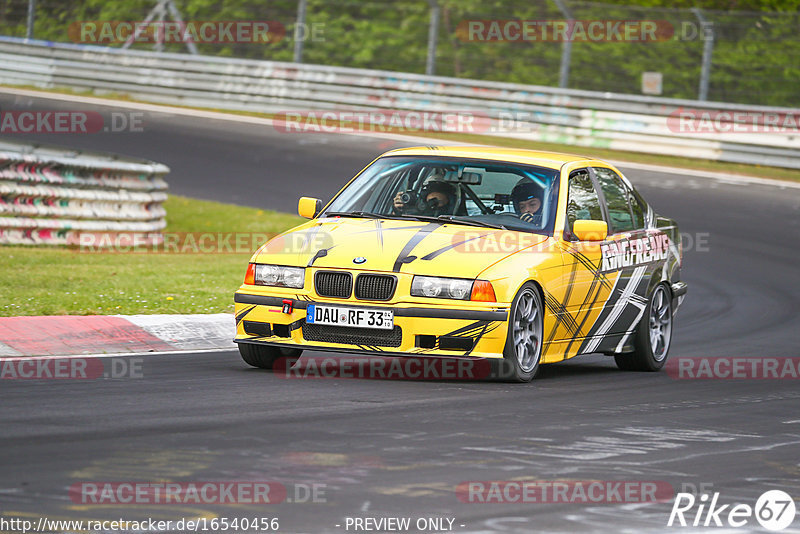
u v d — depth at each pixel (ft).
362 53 346.33
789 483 56.34
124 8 352.08
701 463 59.72
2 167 153.58
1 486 49.39
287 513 47.19
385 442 61.00
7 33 350.64
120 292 119.34
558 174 93.30
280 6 359.46
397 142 267.80
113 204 169.78
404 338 81.61
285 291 84.17
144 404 69.46
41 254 150.30
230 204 206.39
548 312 87.04
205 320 105.40
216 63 306.35
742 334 122.11
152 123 279.08
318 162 245.04
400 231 86.74
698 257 176.55
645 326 99.14
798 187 236.02
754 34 337.52
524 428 66.74
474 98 281.95
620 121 270.05
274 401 72.13
